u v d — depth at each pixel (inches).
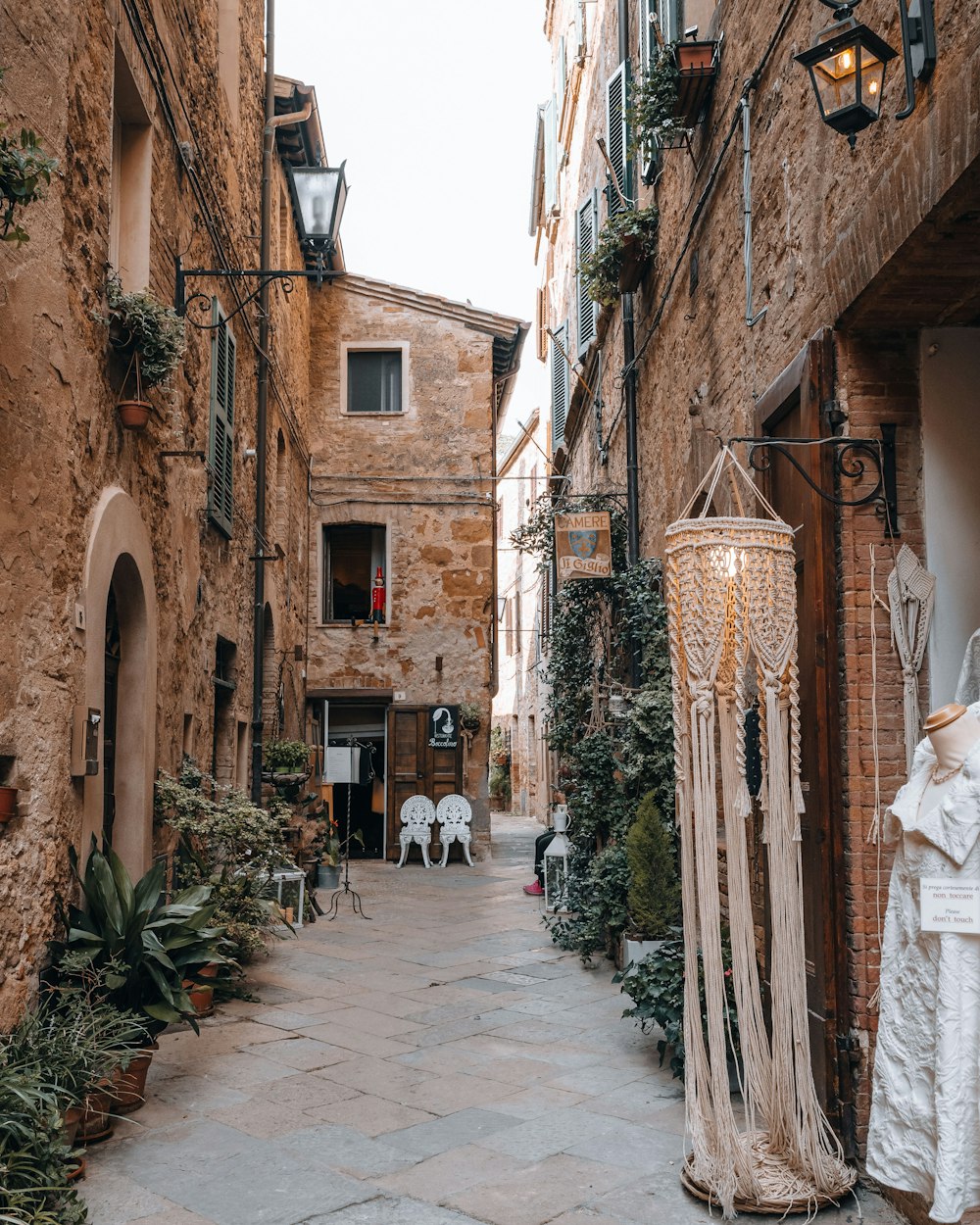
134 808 246.5
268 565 501.7
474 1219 141.9
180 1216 141.6
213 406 339.0
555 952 343.0
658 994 206.2
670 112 273.1
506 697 1362.0
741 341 233.0
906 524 168.1
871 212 152.3
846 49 143.7
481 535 685.9
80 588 198.4
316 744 668.1
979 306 161.5
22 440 171.5
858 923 162.6
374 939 366.9
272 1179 154.9
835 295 168.6
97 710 205.8
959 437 167.6
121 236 252.2
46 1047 154.6
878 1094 131.0
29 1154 134.9
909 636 165.0
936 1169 118.0
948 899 119.9
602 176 507.5
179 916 196.5
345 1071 209.6
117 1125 177.8
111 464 223.3
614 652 379.9
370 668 670.5
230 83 395.9
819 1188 147.6
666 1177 156.9
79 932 179.9
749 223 224.1
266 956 330.0
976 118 120.4
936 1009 121.2
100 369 214.2
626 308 401.1
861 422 169.3
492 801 1305.4
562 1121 180.5
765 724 164.7
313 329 697.0
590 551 372.2
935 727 126.7
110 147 220.1
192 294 307.6
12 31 169.8
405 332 698.8
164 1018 180.4
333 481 685.3
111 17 219.6
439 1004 269.0
